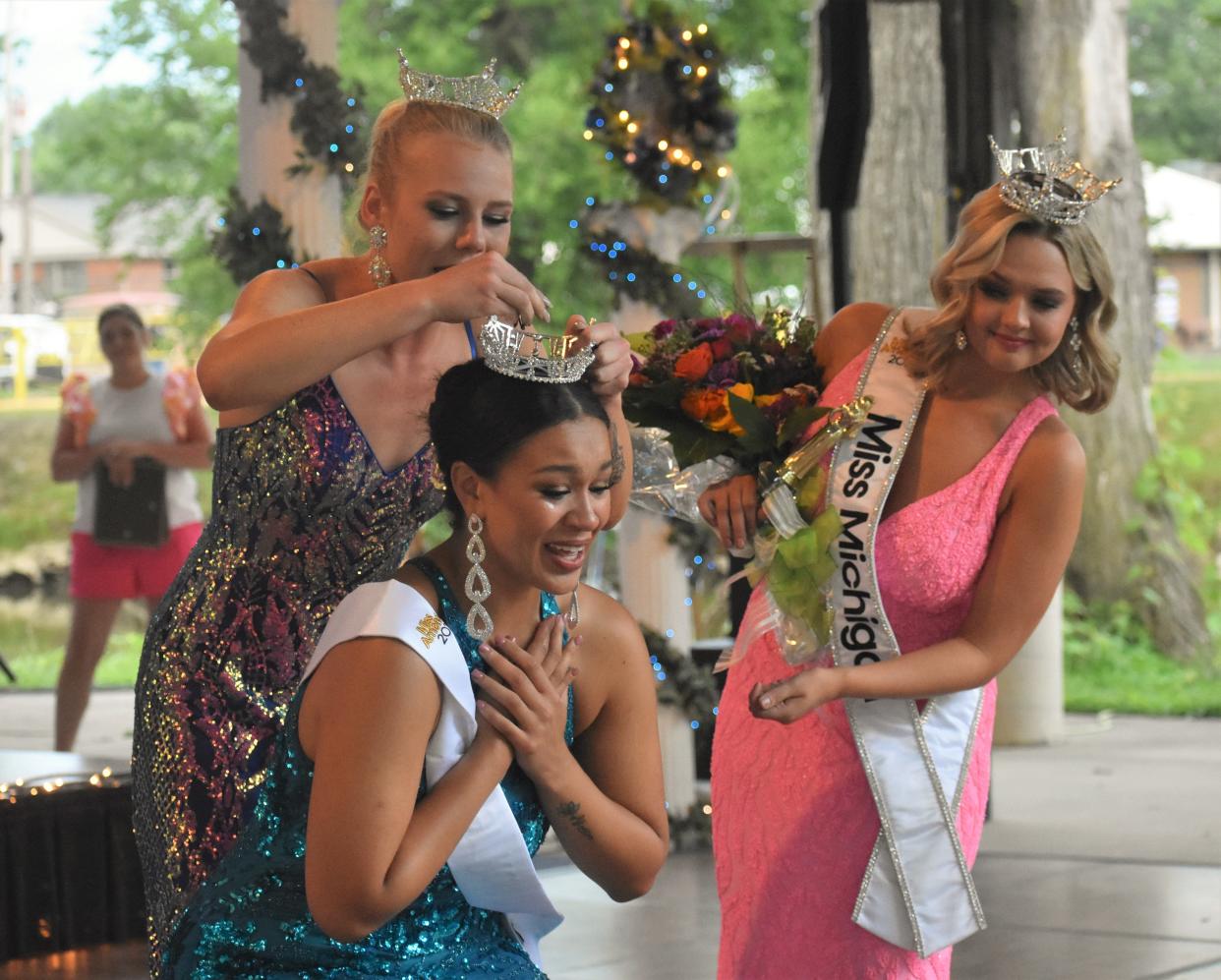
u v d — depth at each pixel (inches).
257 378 107.8
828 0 243.1
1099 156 566.9
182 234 863.1
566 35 767.7
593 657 100.3
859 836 139.3
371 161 117.7
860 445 139.9
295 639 120.8
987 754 144.0
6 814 213.0
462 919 98.1
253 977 96.3
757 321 162.1
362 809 90.4
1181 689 478.6
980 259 132.0
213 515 122.5
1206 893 246.8
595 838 97.3
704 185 273.0
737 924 144.5
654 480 158.6
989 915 236.4
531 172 718.5
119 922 223.1
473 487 95.5
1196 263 1056.8
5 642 636.7
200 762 118.5
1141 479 538.3
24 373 1249.4
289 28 239.3
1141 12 937.5
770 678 145.2
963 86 290.8
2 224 1536.7
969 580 136.4
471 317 107.9
